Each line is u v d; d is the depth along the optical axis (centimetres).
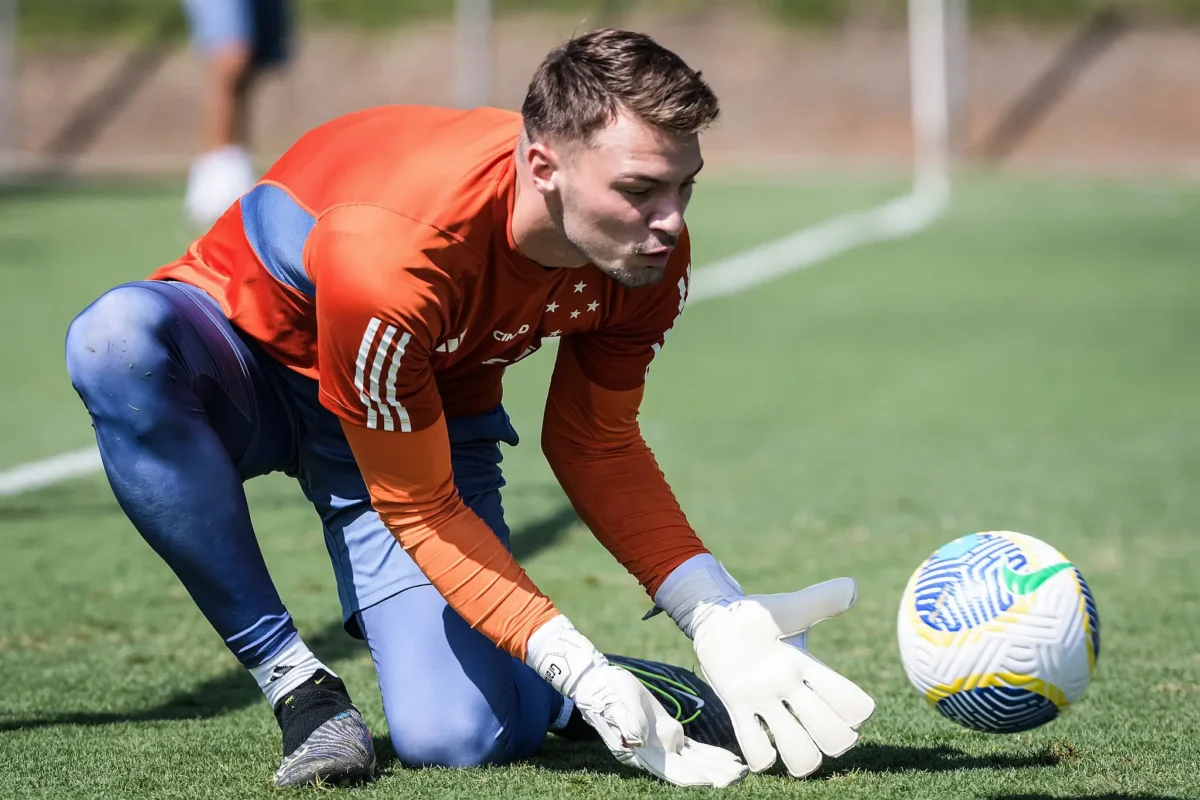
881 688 1305
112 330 1045
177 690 1327
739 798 989
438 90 9306
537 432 2708
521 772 1065
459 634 1093
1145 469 2381
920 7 8206
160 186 6744
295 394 1142
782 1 9225
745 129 8519
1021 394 3044
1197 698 1261
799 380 3216
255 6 4819
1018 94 8344
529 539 1952
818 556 1852
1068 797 986
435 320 973
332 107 9369
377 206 972
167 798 1005
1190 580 1719
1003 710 938
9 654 1452
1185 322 3722
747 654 1035
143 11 10288
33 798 1008
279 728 1195
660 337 1112
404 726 1077
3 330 3506
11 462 2455
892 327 3766
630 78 879
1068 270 4459
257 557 1083
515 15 9606
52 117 9500
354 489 1147
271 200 1101
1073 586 939
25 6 10362
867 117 8475
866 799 984
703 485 2308
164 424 1048
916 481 2314
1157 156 7731
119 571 1802
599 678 1002
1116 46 8531
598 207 902
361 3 9956
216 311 1123
